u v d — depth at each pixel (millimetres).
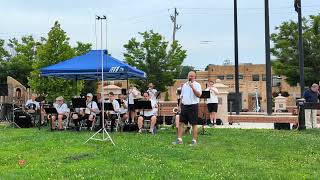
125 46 38875
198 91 12336
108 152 10789
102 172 8242
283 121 18922
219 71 62344
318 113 21766
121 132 16094
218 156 10297
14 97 24219
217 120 21875
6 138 14188
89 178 7754
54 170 8508
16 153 11000
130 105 16766
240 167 8898
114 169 8523
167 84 39438
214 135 15047
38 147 11953
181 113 12484
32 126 19578
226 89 22297
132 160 9570
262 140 13594
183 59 39812
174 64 39094
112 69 16703
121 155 10227
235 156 10383
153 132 15695
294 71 38156
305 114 18406
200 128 17688
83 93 34156
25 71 38812
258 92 61344
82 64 17141
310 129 17844
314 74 37938
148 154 10352
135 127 16625
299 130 17469
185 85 12492
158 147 11602
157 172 8203
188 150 11125
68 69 17047
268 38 23297
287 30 38844
